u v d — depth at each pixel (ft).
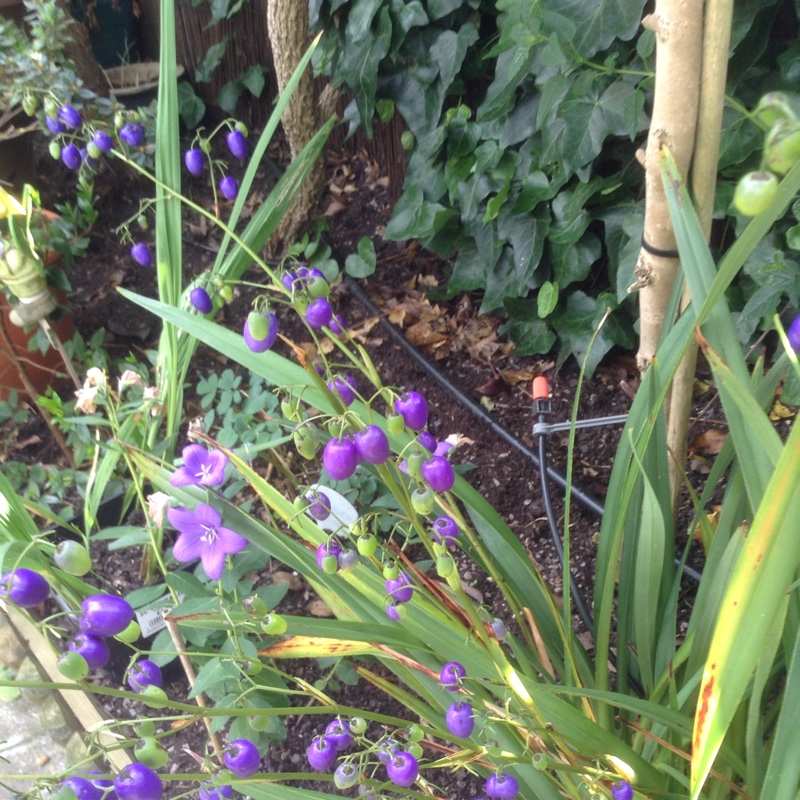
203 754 2.46
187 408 3.82
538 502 3.31
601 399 3.75
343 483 2.83
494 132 3.81
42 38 3.56
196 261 4.78
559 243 3.65
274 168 5.19
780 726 1.39
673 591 2.03
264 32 5.20
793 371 2.47
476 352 4.12
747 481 1.53
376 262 4.67
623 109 3.09
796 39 2.96
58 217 3.73
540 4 3.10
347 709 1.65
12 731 2.57
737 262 1.38
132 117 3.47
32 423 3.74
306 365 1.60
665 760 1.90
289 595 2.97
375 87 4.15
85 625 1.38
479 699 1.65
